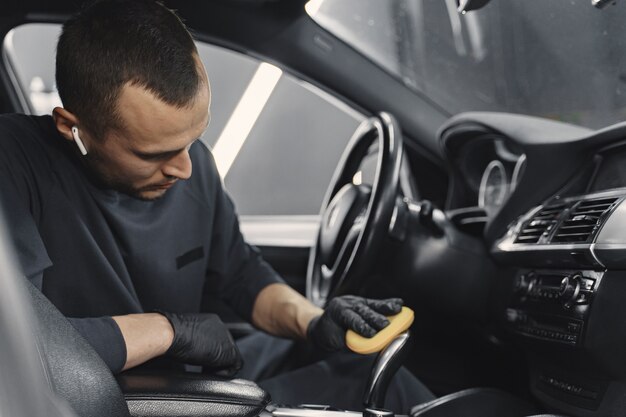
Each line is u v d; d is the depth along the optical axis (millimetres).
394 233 1614
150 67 958
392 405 1310
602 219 1186
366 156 1812
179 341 1104
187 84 972
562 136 1441
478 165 1788
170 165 1050
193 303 1368
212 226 1407
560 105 1723
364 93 2000
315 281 1726
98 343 1021
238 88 6453
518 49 1801
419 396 1356
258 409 928
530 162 1446
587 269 1198
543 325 1282
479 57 2021
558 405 1288
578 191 1387
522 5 1704
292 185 6375
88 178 1184
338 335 1216
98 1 1017
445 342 1729
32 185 1137
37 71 1910
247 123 6457
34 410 470
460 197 1844
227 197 1454
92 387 778
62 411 508
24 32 1854
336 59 1955
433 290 1617
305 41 1916
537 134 1472
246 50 1920
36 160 1148
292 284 2055
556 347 1236
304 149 6367
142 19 980
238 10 1842
